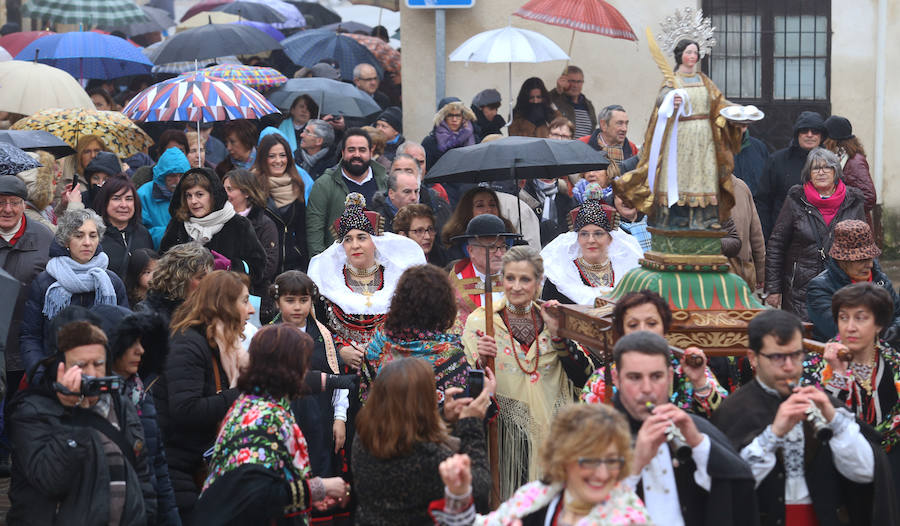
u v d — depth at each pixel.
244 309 8.26
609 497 5.40
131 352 7.58
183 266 8.92
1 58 17.42
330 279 9.88
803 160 14.66
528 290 8.94
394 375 6.58
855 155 14.68
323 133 15.63
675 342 8.06
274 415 7.12
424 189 13.23
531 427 8.96
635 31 19.27
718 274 8.34
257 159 13.20
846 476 6.70
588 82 19.33
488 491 6.71
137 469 7.14
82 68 18.98
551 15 17.03
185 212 11.38
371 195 13.38
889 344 8.39
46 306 9.90
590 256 10.20
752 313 8.09
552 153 11.39
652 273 8.39
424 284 8.30
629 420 6.33
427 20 19.19
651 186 8.45
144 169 13.33
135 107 13.55
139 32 24.69
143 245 11.62
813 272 12.98
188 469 8.16
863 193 14.48
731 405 6.82
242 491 6.89
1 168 10.91
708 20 8.43
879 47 19.62
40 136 12.43
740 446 6.62
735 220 13.23
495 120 17.47
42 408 6.91
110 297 10.01
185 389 7.98
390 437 6.52
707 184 8.29
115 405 7.10
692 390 7.24
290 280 9.22
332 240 13.19
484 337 8.77
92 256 10.13
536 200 13.96
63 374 6.86
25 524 6.97
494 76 19.27
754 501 6.25
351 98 17.16
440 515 6.12
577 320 8.46
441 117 15.66
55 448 6.79
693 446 6.14
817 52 19.81
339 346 9.70
